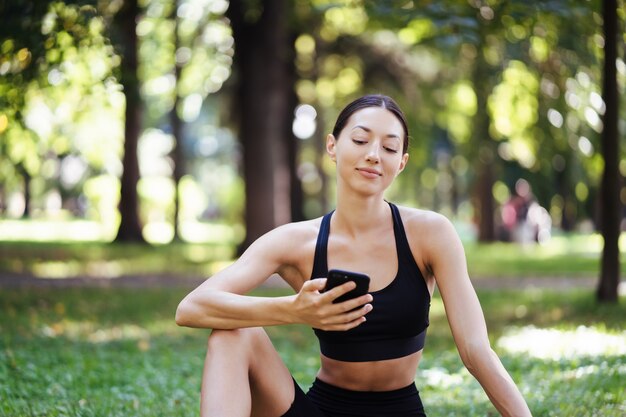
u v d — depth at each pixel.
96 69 12.73
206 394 3.34
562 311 11.09
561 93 14.20
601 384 6.12
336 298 3.18
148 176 43.56
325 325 3.24
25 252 22.34
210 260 20.77
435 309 12.30
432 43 12.08
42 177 38.94
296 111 26.39
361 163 3.40
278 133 21.50
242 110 19.58
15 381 6.37
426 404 5.87
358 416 3.56
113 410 5.43
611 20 11.25
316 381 3.73
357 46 22.80
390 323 3.42
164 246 26.11
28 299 12.17
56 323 10.07
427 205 45.03
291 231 3.59
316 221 3.64
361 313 3.22
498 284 15.84
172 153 29.64
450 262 3.46
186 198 42.47
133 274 17.19
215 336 3.42
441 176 41.16
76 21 10.86
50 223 42.91
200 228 45.34
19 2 10.60
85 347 8.48
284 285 15.21
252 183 19.52
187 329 10.10
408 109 24.06
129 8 15.11
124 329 9.95
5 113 11.73
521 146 21.53
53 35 10.84
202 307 3.42
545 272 18.31
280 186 21.88
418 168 31.97
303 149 33.91
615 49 11.30
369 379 3.51
